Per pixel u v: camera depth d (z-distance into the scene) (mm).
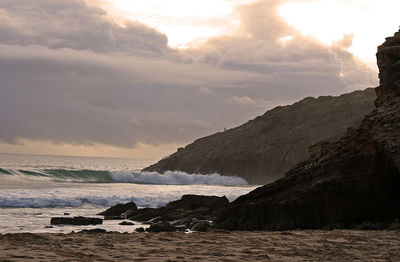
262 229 25141
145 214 33250
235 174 102188
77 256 11188
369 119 25453
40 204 38781
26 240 13938
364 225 22516
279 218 24984
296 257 12008
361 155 24469
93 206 41094
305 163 26781
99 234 17125
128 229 27031
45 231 25016
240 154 106188
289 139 106000
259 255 12133
